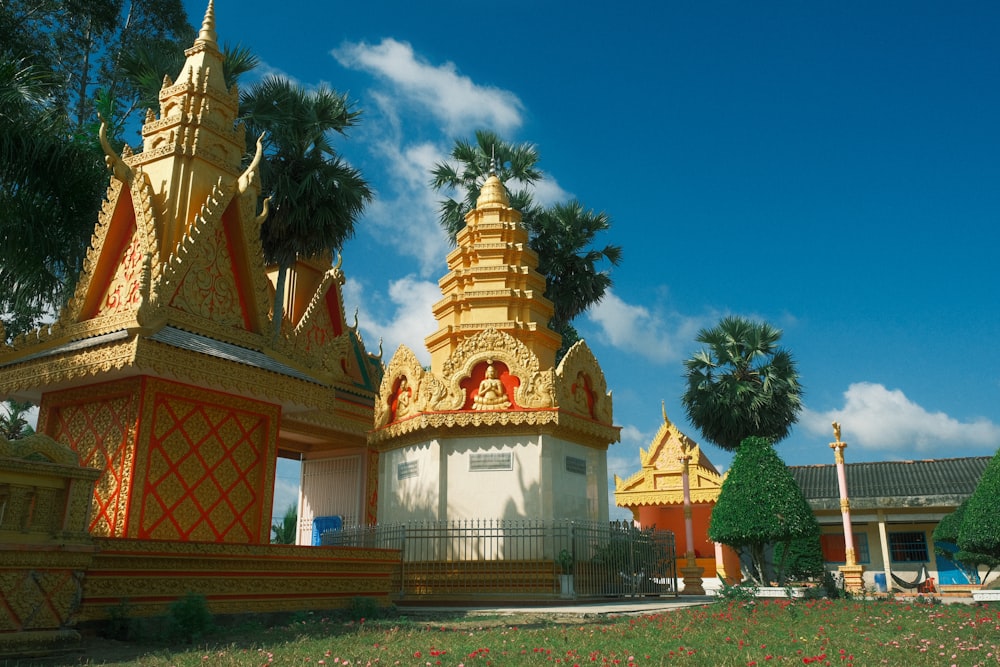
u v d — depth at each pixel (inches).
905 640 385.1
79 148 612.1
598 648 343.3
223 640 392.5
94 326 529.0
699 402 1234.6
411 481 772.6
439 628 458.3
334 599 540.7
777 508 730.8
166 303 521.7
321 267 989.2
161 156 597.0
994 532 768.3
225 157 625.6
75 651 337.7
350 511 909.2
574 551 684.7
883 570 1327.5
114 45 1296.8
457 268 992.2
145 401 490.3
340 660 292.5
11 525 326.6
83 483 352.2
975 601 710.5
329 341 919.0
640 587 765.9
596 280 1343.5
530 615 556.7
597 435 798.5
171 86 631.8
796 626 450.3
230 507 533.0
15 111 580.7
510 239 981.8
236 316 580.7
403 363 815.7
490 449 746.8
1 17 831.7
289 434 860.6
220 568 463.5
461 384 766.5
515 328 871.7
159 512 487.2
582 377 814.5
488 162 1389.0
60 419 539.8
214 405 535.8
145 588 420.2
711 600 761.6
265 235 887.1
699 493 1385.3
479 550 713.0
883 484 1348.4
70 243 646.5
